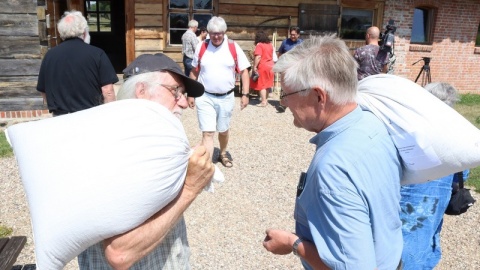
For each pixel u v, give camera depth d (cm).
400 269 155
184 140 138
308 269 162
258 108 898
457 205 229
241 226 396
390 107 144
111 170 120
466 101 1144
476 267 347
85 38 390
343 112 142
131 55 964
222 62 476
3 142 622
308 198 139
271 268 333
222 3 1002
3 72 697
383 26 1138
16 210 412
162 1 959
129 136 125
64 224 118
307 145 663
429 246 211
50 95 384
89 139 124
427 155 142
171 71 166
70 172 121
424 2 1149
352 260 125
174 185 132
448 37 1206
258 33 887
